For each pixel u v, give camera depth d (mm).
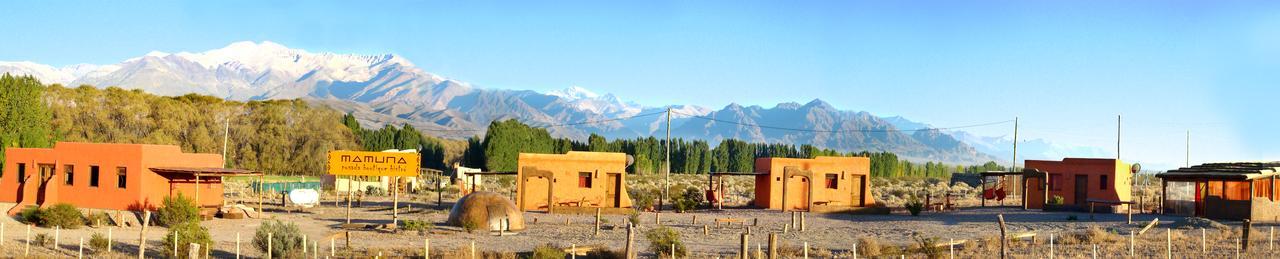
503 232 39656
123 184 44125
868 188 55531
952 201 66750
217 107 107938
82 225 39594
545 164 52375
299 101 114125
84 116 94812
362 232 39156
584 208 50875
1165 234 34031
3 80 72688
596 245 31859
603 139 137750
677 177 117688
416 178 84375
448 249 32312
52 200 44812
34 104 74500
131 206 43531
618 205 53000
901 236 38188
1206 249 29531
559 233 39656
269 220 44625
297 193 53594
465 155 122562
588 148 135375
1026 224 42906
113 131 96188
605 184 52688
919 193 82750
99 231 37531
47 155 45656
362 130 133750
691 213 51844
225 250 31250
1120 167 56750
